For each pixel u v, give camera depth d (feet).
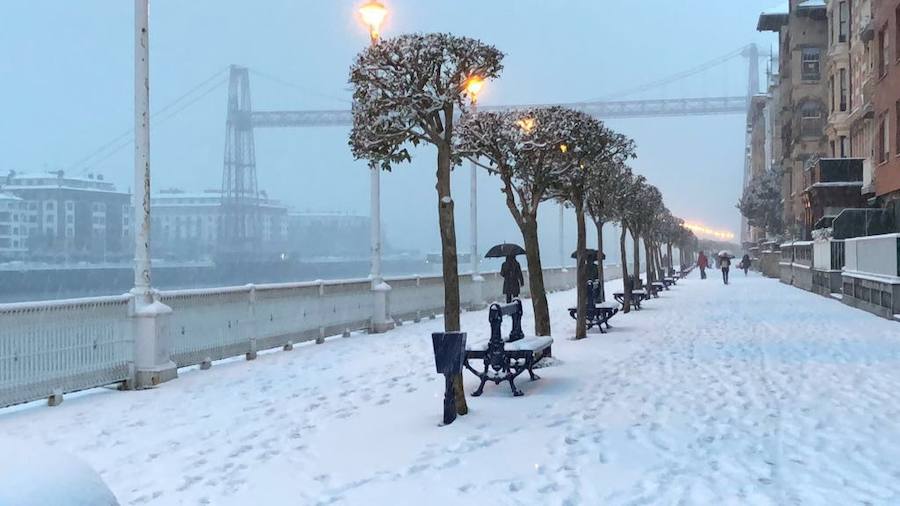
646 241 95.55
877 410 27.22
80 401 33.09
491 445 23.57
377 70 28.19
